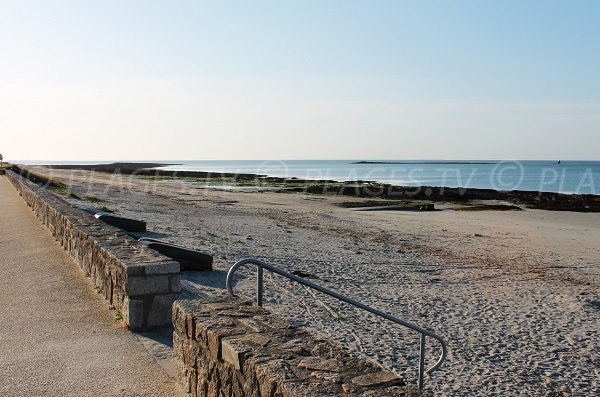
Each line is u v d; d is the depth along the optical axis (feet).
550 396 24.04
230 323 13.79
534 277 51.42
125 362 18.81
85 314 24.54
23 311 24.99
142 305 22.33
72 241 36.76
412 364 26.73
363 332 31.24
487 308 38.96
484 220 108.78
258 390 11.00
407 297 41.11
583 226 100.12
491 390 24.31
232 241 62.80
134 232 59.47
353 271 50.01
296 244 65.05
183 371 15.20
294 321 32.22
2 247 42.19
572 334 33.42
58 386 16.78
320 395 9.73
